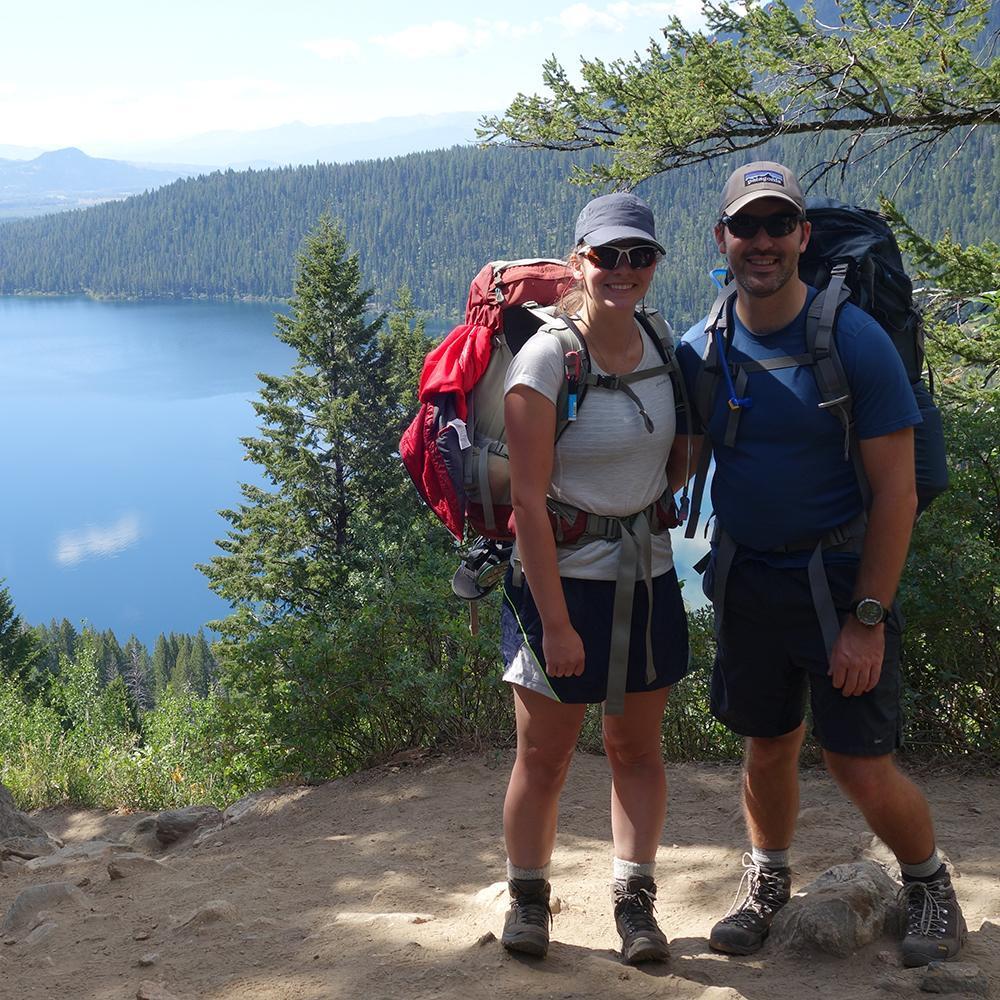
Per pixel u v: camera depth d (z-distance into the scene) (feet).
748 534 8.32
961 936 8.45
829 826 12.50
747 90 32.40
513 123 35.81
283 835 16.05
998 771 13.93
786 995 7.96
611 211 8.07
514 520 8.13
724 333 8.28
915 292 31.40
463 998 8.02
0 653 150.61
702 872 11.57
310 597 109.70
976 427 14.75
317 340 137.08
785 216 7.69
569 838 13.29
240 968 9.20
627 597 8.27
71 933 10.76
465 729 18.52
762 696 8.66
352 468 128.47
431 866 13.06
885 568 7.85
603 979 8.27
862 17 31.40
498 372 8.71
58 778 27.30
